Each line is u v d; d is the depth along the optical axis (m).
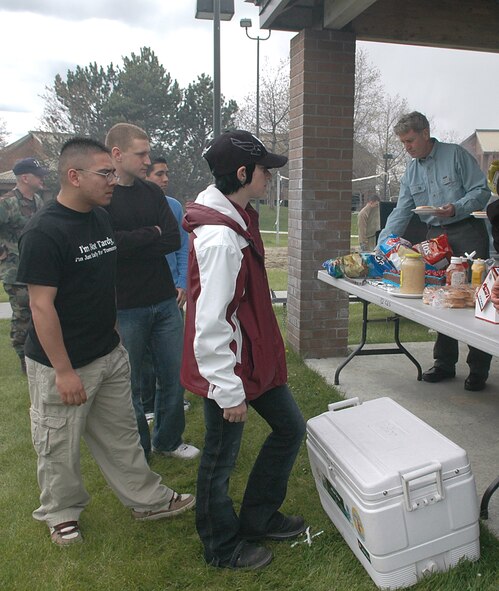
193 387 1.95
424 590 1.97
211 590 2.09
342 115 4.57
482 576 2.02
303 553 2.27
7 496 2.81
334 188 4.67
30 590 2.13
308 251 4.74
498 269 2.27
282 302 7.45
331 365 4.77
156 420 3.15
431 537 1.98
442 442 2.11
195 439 3.42
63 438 2.25
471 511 2.02
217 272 1.77
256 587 2.09
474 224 3.80
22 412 3.96
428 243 3.10
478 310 2.32
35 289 2.06
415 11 4.59
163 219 2.83
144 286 2.79
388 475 1.92
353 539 2.15
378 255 3.43
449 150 3.79
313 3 4.44
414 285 2.80
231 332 1.82
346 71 4.53
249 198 1.96
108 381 2.37
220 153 1.87
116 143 2.74
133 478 2.50
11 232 4.62
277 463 2.20
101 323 2.29
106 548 2.36
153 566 2.23
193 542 2.39
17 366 5.09
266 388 1.99
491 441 3.29
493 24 4.75
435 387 4.23
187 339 2.00
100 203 2.16
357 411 2.46
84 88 30.61
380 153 25.31
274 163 1.95
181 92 30.64
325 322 4.91
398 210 4.22
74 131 31.05
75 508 2.45
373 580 2.04
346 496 2.05
